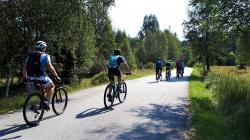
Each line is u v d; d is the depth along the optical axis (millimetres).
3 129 8383
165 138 8008
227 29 24406
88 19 19844
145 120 10031
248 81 18375
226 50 51125
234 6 23062
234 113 11195
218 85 18797
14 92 23672
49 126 8820
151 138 7969
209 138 8039
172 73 48500
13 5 17281
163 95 16734
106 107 11750
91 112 11016
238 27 23781
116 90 12781
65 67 26891
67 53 26781
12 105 12086
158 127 9148
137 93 17312
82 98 14844
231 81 18016
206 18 25812
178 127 9219
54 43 19969
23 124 8969
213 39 27000
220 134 8648
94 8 20109
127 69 12672
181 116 10906
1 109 11352
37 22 17578
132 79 31266
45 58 8867
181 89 20250
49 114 10359
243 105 11828
